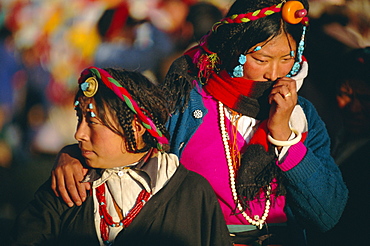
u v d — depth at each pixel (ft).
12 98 72.23
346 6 46.11
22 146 71.72
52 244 26.03
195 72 29.60
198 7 64.59
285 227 28.91
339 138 37.01
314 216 27.86
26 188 65.10
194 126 28.73
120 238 25.14
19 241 25.66
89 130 25.32
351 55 36.29
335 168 28.53
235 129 28.45
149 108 25.79
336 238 32.99
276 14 26.48
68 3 72.23
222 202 28.43
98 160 25.57
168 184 26.05
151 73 65.46
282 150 27.22
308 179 27.12
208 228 26.03
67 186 26.00
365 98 35.19
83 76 25.68
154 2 65.87
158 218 25.57
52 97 73.15
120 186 25.93
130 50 66.13
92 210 25.85
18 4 77.25
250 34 26.48
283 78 27.22
